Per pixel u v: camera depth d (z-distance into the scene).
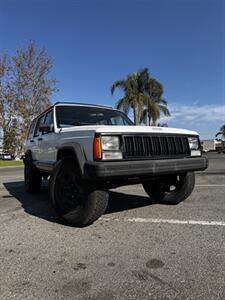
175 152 4.88
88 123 6.18
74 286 2.79
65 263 3.30
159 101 35.56
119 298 2.56
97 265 3.23
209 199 6.41
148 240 3.93
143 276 2.95
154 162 4.45
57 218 5.21
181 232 4.20
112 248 3.70
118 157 4.25
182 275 2.93
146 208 5.74
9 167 25.28
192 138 5.18
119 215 5.26
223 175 11.66
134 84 34.19
